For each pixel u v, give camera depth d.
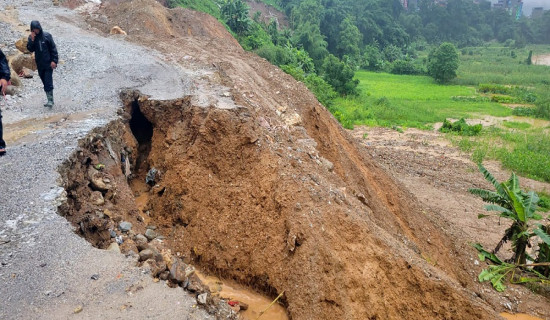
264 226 8.21
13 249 5.56
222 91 11.61
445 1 117.56
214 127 9.66
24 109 10.31
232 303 7.22
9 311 4.68
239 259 8.12
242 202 8.64
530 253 14.78
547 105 37.56
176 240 8.73
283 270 7.68
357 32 73.06
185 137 9.93
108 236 6.91
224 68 15.16
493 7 141.12
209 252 8.39
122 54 15.41
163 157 10.04
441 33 107.69
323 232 7.92
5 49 14.45
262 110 12.09
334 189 9.52
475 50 96.06
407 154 24.89
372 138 28.27
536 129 31.86
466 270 12.56
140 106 10.89
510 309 11.06
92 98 11.02
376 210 12.44
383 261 8.03
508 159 23.55
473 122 34.12
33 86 12.12
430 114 35.91
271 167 8.90
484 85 50.28
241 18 42.12
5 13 19.81
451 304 8.00
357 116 33.47
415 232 13.16
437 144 27.45
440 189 19.88
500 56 87.12
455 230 14.88
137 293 5.15
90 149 8.67
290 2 75.19
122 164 9.70
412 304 7.91
